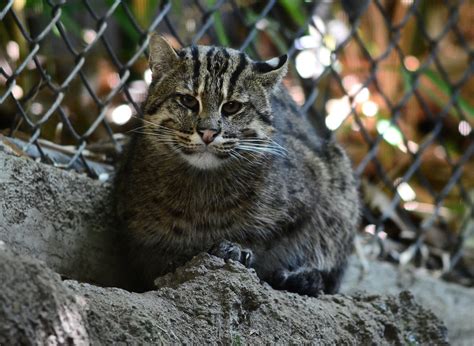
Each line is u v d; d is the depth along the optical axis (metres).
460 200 15.38
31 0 12.12
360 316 8.74
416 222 14.73
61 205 8.91
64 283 6.83
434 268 13.78
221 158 8.72
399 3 16.52
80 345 6.21
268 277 9.38
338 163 10.55
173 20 14.20
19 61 12.06
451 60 17.48
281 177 9.12
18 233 8.41
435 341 9.34
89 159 10.84
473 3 17.81
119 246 9.40
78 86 13.05
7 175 8.41
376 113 15.35
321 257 9.91
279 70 9.07
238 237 8.96
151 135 8.91
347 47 16.06
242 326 7.67
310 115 13.39
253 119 8.88
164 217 8.83
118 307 6.77
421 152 13.20
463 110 16.27
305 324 8.07
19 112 9.45
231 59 8.93
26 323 5.88
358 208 10.77
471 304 12.45
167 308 7.27
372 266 12.51
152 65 8.97
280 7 15.21
